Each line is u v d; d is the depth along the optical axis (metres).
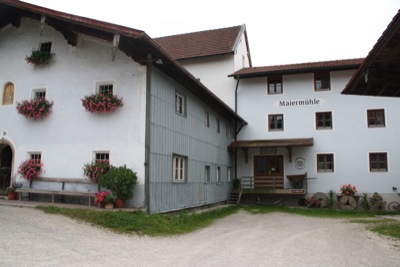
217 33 27.53
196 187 16.28
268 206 21.12
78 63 12.79
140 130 11.67
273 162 23.42
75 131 12.46
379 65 9.88
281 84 23.83
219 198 20.31
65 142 12.52
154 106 12.16
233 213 17.27
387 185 21.42
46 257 6.26
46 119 12.95
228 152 22.78
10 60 13.92
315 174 22.48
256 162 23.70
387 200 21.31
